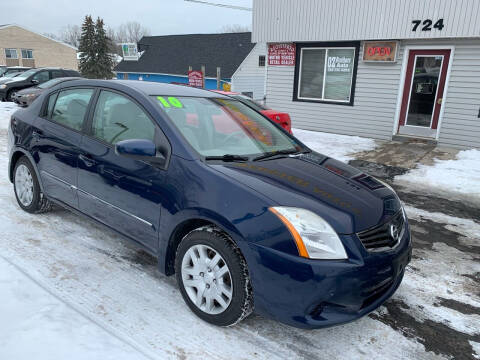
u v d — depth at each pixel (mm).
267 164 2881
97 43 39250
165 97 3211
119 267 3277
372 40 10242
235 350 2395
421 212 5227
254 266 2312
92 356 2193
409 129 10281
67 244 3627
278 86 12297
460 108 9383
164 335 2473
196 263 2615
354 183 2846
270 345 2463
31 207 4168
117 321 2566
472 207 5480
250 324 2660
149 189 2826
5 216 4168
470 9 8680
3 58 47156
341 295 2230
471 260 3861
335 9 10555
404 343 2570
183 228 2742
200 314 2629
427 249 4090
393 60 10008
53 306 2637
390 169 7422
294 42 11617
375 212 2525
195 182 2584
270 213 2303
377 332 2666
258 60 34344
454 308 3004
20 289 2803
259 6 11836
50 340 2289
